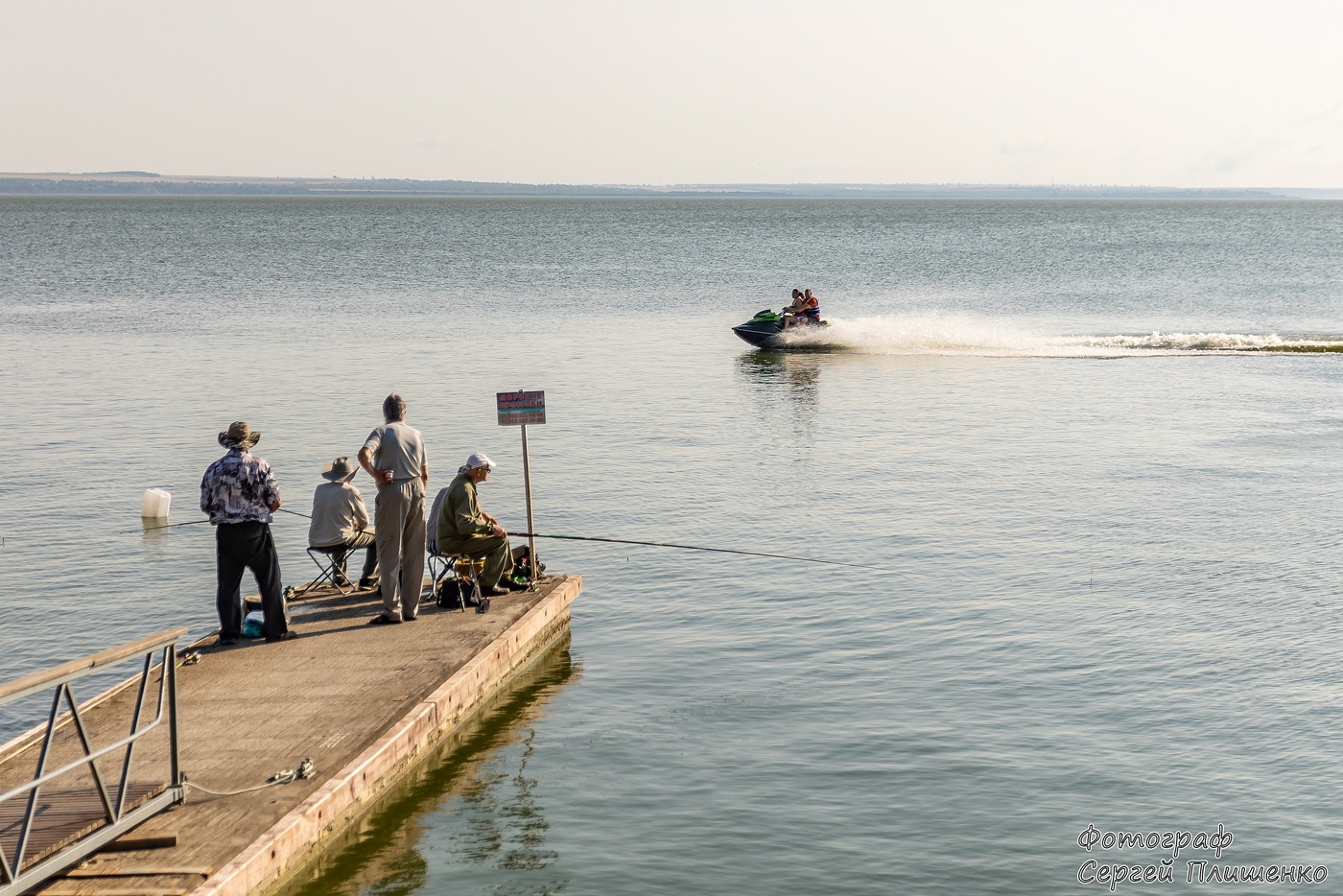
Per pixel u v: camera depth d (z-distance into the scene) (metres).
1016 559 13.16
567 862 7.13
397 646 9.72
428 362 29.41
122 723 8.17
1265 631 10.82
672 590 12.35
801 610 11.65
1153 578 12.46
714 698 9.58
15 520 15.06
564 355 30.92
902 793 7.92
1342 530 14.22
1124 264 73.31
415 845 7.36
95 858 6.36
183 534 14.44
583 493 16.36
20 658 10.48
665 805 7.83
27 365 28.25
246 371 27.55
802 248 93.19
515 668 10.07
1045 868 7.00
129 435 20.28
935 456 18.77
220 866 6.30
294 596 11.20
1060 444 19.62
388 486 10.12
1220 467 17.75
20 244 89.31
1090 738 8.70
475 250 85.44
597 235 113.12
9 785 7.13
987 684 9.73
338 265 68.75
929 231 127.94
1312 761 8.27
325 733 8.02
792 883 6.88
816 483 16.95
